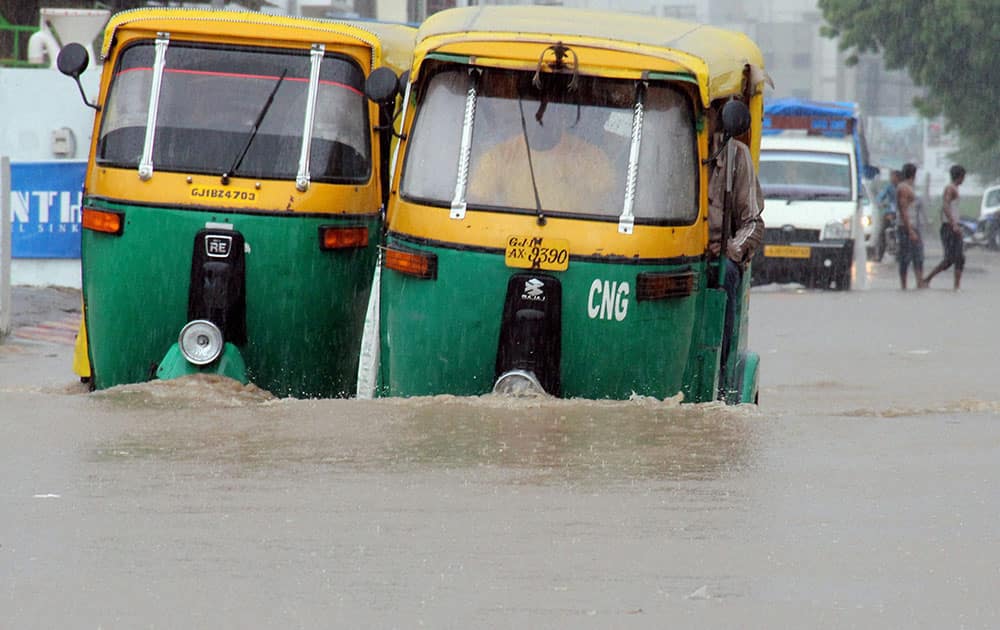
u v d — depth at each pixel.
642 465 18.02
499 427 20.64
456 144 24.33
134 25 28.08
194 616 11.64
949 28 146.38
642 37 25.27
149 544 13.98
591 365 23.83
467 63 24.44
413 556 13.55
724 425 21.25
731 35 27.73
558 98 24.39
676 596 12.23
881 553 13.67
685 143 24.38
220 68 28.00
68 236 47.69
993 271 99.50
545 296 23.66
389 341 24.56
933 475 17.55
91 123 49.72
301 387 27.91
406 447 19.12
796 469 17.86
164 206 27.06
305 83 28.03
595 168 24.12
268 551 13.71
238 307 27.11
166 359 26.52
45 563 13.28
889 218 105.12
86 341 28.62
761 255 70.25
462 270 23.81
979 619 11.55
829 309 55.94
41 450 18.97
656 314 23.83
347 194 27.83
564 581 12.70
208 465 17.94
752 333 45.94
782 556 13.56
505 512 15.38
